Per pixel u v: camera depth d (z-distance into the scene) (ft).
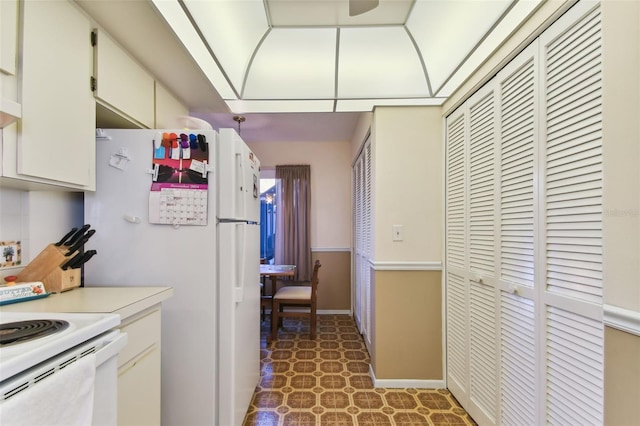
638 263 2.42
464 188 5.99
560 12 3.51
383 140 7.07
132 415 3.46
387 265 6.99
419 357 6.98
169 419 4.61
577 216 3.29
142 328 3.67
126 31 4.35
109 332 2.81
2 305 3.26
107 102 4.34
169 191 4.63
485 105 5.27
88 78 4.03
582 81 3.24
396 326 6.98
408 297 6.98
